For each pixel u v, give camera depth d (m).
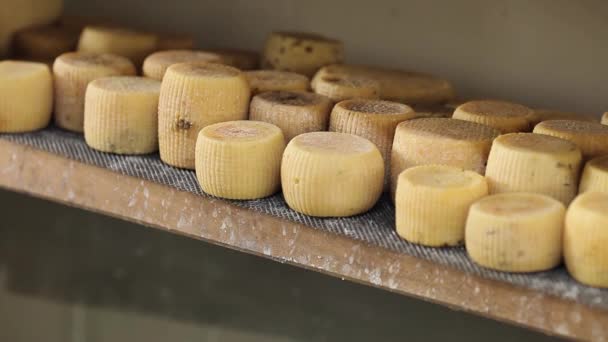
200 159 1.94
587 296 1.71
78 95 2.18
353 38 2.49
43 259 2.77
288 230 1.90
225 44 2.60
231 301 2.57
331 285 2.45
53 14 2.51
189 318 2.63
